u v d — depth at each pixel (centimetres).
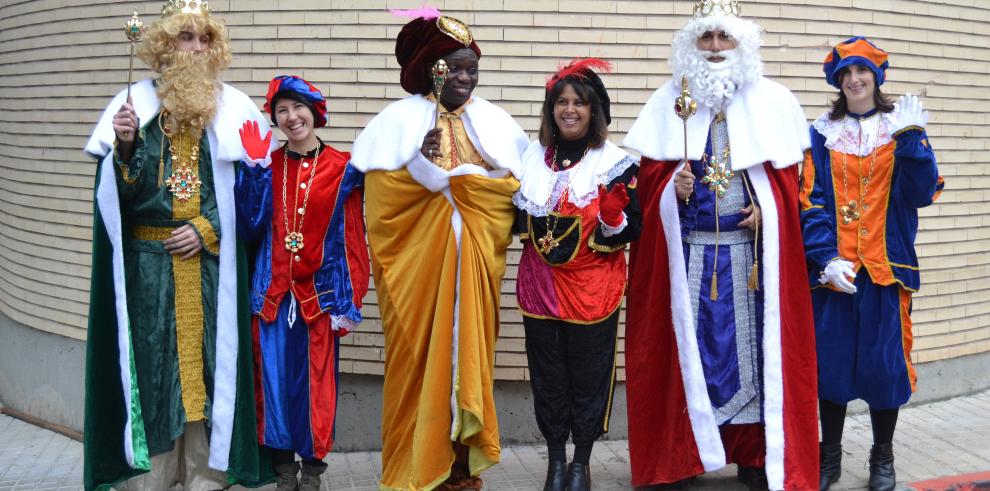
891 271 446
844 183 456
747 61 444
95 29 572
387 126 449
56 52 591
